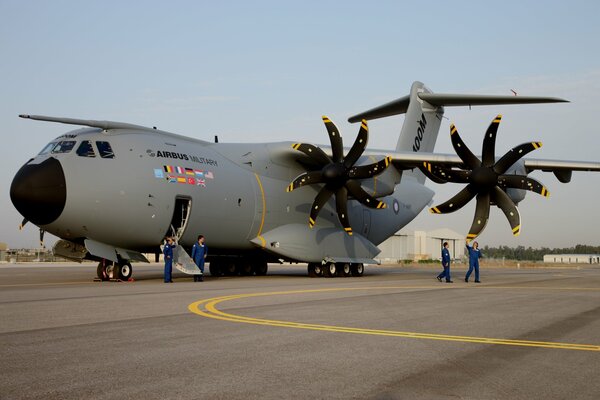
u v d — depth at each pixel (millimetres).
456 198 19391
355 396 4184
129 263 18203
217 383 4496
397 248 73562
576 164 20594
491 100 21844
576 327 7672
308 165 22156
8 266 43094
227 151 20578
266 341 6316
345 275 23016
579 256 104250
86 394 4148
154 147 17875
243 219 20094
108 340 6305
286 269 35812
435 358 5523
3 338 6398
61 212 16250
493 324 7906
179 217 18625
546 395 4270
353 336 6715
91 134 17281
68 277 21641
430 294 12977
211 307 9680
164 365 5094
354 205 23781
